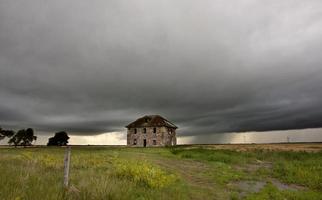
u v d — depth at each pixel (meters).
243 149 41.53
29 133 99.00
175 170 19.34
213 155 30.66
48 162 17.95
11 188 7.94
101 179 10.52
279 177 18.23
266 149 40.44
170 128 83.31
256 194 12.70
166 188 12.09
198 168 21.47
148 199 9.68
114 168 16.27
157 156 31.66
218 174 18.47
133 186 11.47
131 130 81.25
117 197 8.85
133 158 26.05
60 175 12.23
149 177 13.33
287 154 32.97
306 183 15.98
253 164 25.92
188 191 12.23
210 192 12.56
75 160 20.59
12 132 98.69
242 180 16.78
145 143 79.00
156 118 81.69
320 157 29.44
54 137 93.00
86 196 8.54
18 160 18.33
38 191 8.12
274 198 12.23
